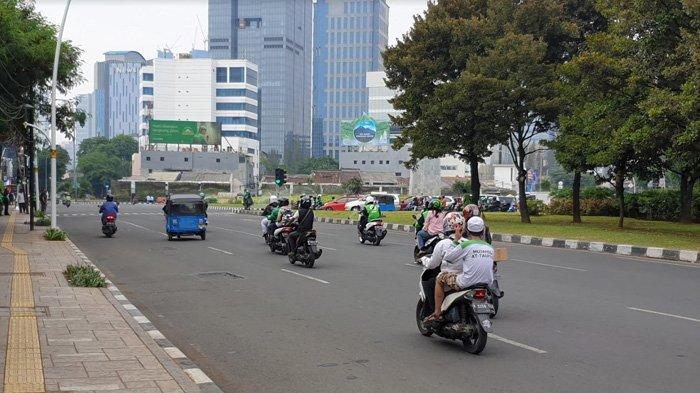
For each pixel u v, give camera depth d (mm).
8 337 8250
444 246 8344
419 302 9086
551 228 29844
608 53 26125
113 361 7125
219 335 9078
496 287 10016
